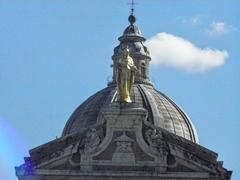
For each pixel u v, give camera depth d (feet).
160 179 332.19
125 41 544.21
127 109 335.47
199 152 333.01
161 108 519.60
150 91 529.45
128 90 339.57
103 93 527.40
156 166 332.80
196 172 331.57
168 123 515.09
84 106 525.75
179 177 331.36
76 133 336.49
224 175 330.75
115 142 335.06
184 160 332.60
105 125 336.49
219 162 331.57
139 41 545.44
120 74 339.57
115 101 339.57
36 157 335.47
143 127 336.29
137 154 334.44
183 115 526.57
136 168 333.42
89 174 333.01
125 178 332.80
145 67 539.29
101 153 334.65
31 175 333.83
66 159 335.26
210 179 330.75
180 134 515.50
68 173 333.21
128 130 335.67
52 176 333.83
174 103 531.91
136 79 533.14
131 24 552.82
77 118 520.01
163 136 335.67
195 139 522.06
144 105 515.09
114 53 532.73
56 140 336.49
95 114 516.32
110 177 332.80
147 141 334.85
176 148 333.42
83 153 334.24
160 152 333.42
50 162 334.65
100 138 335.67
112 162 333.83
